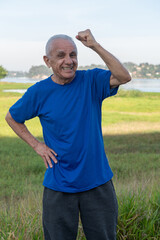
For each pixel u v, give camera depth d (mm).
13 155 9641
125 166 7672
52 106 2014
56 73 1985
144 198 3170
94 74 2084
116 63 1893
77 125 1984
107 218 2086
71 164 2020
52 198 2059
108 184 2111
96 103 2100
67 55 1930
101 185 2066
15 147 11008
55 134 2053
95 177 2025
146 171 7020
